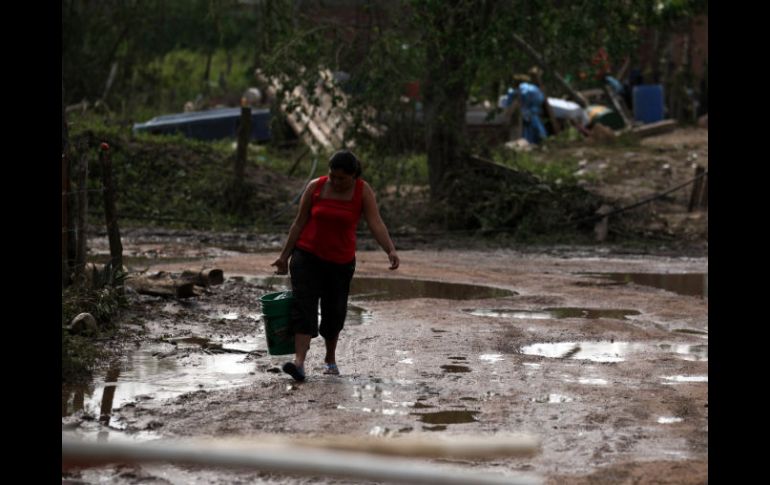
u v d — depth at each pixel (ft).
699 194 145.79
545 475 31.42
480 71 133.49
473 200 131.44
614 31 126.62
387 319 63.31
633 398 42.32
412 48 126.11
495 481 25.48
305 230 45.83
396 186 140.15
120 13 214.48
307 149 155.94
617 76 254.27
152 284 66.33
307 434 35.83
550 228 126.72
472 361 50.52
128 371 46.37
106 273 59.82
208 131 183.11
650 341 57.16
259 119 184.96
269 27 130.41
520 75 173.68
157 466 32.30
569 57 127.95
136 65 220.64
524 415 39.19
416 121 136.87
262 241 117.70
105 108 193.77
